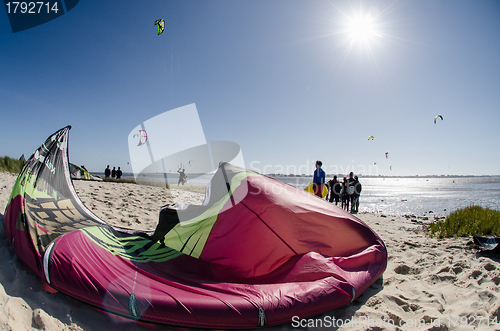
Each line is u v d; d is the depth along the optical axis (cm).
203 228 276
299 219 284
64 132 369
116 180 1394
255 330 190
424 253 395
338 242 285
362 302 245
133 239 297
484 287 271
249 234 268
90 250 234
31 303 186
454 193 2647
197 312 180
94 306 187
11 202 269
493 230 510
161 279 214
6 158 816
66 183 355
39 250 224
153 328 190
